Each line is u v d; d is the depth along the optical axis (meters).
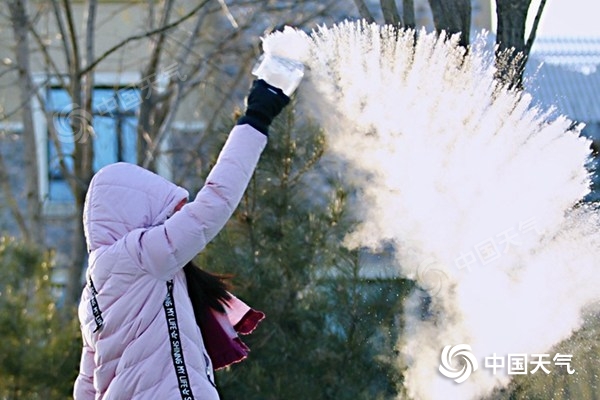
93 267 5.32
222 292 5.64
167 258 5.19
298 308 9.56
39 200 17.86
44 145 20.83
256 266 9.70
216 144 10.22
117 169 5.51
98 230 5.40
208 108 19.08
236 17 18.22
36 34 17.00
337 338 9.36
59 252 20.17
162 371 5.16
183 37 18.80
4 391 11.11
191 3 19.48
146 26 18.41
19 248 11.80
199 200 5.24
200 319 5.58
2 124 19.97
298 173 9.77
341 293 9.33
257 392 9.47
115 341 5.21
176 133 18.78
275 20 17.89
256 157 5.34
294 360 9.53
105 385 5.28
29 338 11.27
